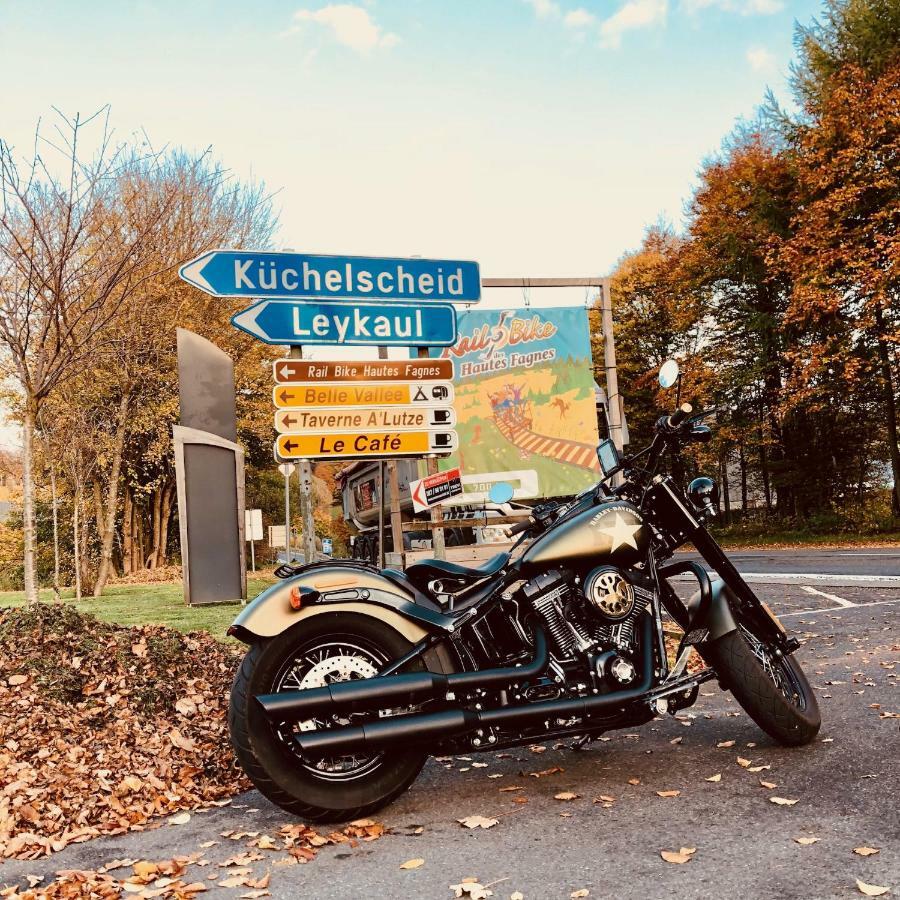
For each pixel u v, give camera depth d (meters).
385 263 7.91
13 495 28.50
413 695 3.89
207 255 7.40
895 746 4.50
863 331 26.41
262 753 3.79
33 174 8.66
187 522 12.07
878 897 2.82
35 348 9.14
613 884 3.07
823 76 28.44
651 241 43.06
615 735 5.15
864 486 32.12
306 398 7.65
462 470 10.05
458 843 3.59
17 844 3.82
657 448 4.67
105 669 6.16
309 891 3.21
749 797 3.88
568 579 4.25
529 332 10.27
